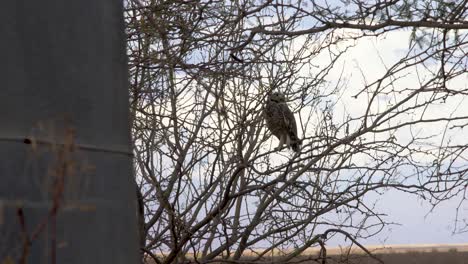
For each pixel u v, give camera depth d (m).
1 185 3.55
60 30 3.96
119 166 4.29
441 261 16.19
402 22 7.03
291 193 9.07
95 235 3.96
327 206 8.55
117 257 4.19
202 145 8.84
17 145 3.63
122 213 4.27
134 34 8.86
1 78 3.66
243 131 8.47
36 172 3.65
